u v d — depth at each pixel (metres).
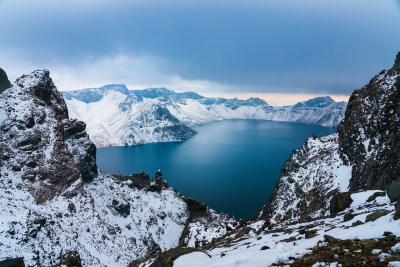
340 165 93.31
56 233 87.00
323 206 75.31
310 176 102.38
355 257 8.95
